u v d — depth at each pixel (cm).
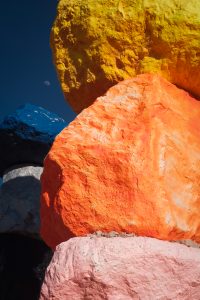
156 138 668
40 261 1473
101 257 605
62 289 606
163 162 656
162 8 720
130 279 600
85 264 606
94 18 750
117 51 743
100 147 666
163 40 716
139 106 699
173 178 659
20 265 1463
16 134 1466
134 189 640
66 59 793
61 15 800
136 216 634
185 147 684
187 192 662
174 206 647
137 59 741
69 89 793
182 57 716
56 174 683
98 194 650
